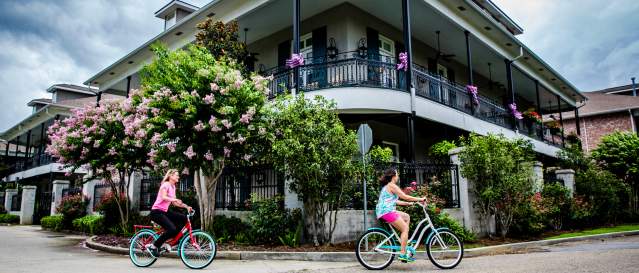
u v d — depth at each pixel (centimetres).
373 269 665
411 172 1076
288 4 1420
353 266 714
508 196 1037
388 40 1642
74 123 1343
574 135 2478
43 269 716
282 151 868
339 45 1452
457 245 685
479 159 1028
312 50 1534
